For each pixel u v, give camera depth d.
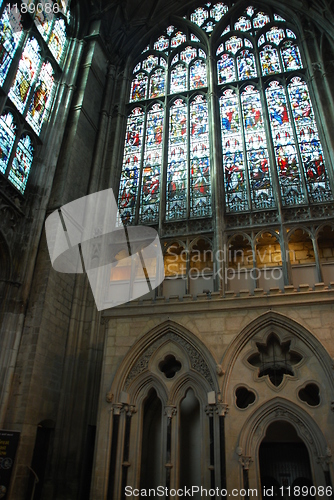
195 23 28.47
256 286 17.86
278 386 11.37
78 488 14.65
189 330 12.55
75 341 17.61
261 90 23.80
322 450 10.27
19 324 15.73
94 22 26.42
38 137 19.89
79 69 24.33
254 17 27.33
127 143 24.84
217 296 13.05
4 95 17.20
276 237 18.94
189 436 13.09
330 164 19.88
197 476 12.45
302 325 11.71
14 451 12.80
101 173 22.92
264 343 12.12
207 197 21.27
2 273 16.48
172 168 22.91
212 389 11.73
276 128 22.52
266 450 13.28
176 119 24.75
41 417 14.97
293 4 25.64
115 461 11.27
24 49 19.70
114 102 26.12
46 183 19.14
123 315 13.38
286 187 20.41
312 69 23.08
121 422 11.86
